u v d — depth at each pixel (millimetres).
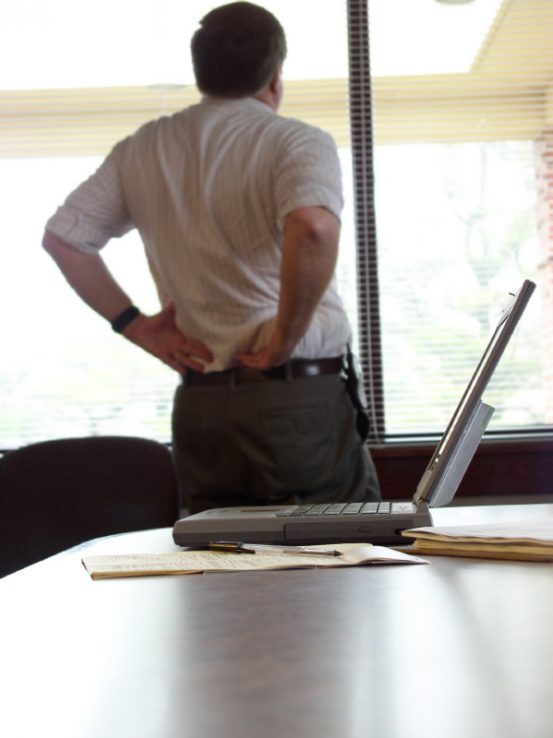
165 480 2062
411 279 2930
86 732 397
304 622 618
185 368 1981
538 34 2998
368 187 2945
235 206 1879
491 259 2938
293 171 1818
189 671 496
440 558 930
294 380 1889
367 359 2900
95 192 2062
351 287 2926
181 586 801
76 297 2918
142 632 610
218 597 734
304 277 1775
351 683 454
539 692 427
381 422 2893
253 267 1902
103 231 2105
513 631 565
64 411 2900
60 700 452
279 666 496
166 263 1980
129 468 2068
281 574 849
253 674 481
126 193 2053
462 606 655
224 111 1938
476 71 2986
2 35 2998
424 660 497
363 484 1982
